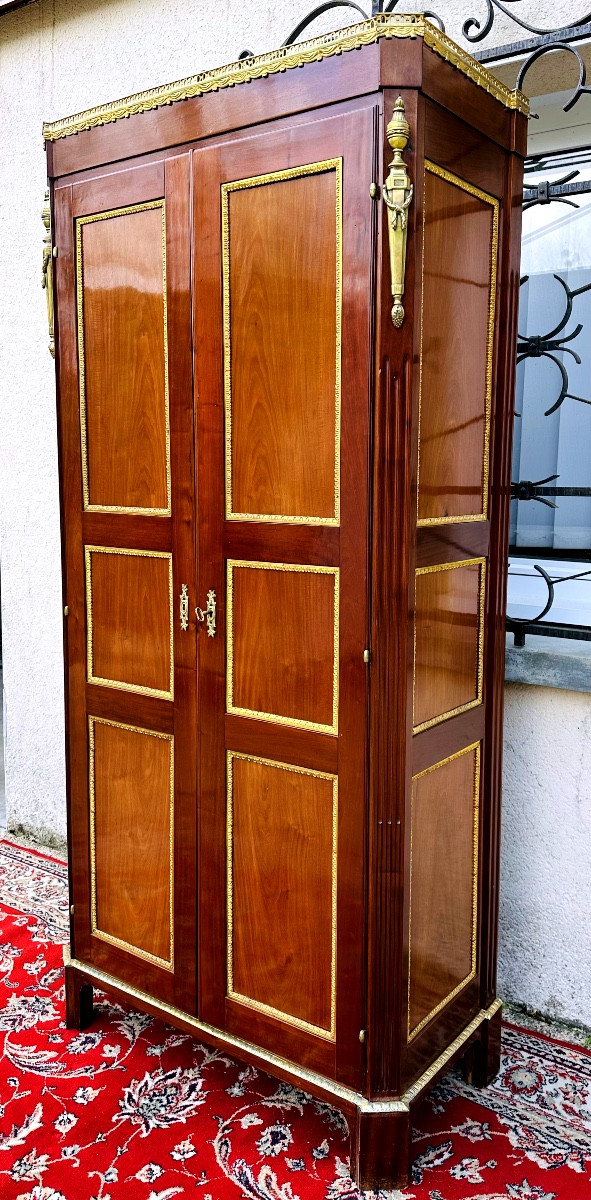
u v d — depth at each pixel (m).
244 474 1.67
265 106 1.55
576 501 2.16
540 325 2.20
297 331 1.56
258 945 1.76
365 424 1.48
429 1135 1.77
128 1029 2.11
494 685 1.87
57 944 2.47
